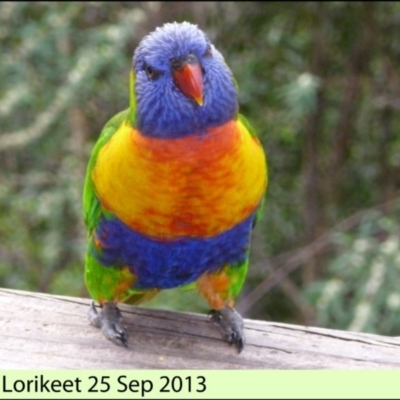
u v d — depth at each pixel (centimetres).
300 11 1077
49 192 1038
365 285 850
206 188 495
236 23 1085
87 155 1034
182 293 948
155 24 1045
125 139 496
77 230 1045
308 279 1099
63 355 496
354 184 1147
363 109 1132
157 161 486
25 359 491
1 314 511
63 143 1038
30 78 941
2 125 985
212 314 550
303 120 1116
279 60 1095
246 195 509
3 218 1146
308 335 515
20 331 504
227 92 490
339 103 1129
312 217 1133
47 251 1055
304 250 1057
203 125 484
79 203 988
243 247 548
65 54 965
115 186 502
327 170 1143
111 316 522
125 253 538
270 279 1109
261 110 1104
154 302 941
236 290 568
